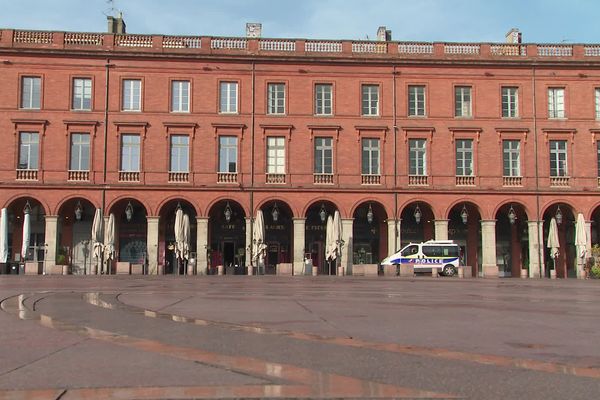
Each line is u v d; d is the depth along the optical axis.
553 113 49.59
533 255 47.81
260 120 48.22
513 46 50.06
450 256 46.09
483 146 48.94
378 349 8.95
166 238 49.06
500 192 48.25
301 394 6.19
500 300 19.58
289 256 50.16
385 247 50.25
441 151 48.72
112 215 44.72
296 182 47.78
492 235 47.94
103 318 12.49
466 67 49.44
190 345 9.10
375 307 16.11
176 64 48.09
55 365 7.51
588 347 9.41
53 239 45.62
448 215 49.31
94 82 47.41
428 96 49.12
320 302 17.64
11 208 47.81
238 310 14.78
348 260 47.31
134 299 18.03
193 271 46.16
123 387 6.40
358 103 48.78
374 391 6.36
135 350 8.59
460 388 6.55
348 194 47.94
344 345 9.27
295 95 48.59
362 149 48.66
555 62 49.50
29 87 47.06
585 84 49.75
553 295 22.81
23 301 16.33
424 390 6.44
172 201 47.38
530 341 10.00
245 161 47.84
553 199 48.56
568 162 49.16
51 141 46.62
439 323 12.39
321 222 50.53
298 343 9.41
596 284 34.06
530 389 6.54
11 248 47.94
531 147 49.12
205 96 48.03
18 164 46.34
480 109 49.22
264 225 49.03
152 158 47.22
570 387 6.64
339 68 49.00
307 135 48.28
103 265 45.00
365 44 49.44
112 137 47.12
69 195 46.19
